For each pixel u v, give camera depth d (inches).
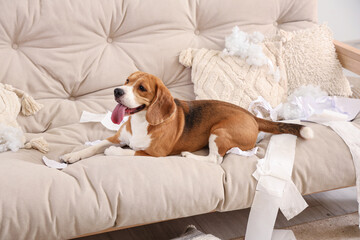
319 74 68.9
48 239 39.8
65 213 39.6
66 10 60.7
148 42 66.9
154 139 50.1
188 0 68.6
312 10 75.3
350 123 56.6
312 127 56.4
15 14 58.5
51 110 61.6
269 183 47.3
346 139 53.1
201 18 70.1
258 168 48.5
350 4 101.0
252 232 47.4
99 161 45.5
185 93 68.5
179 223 59.8
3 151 51.1
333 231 58.2
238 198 47.2
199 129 52.8
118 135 53.5
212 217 61.3
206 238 49.2
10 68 59.5
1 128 52.2
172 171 45.1
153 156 51.5
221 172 47.8
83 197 40.8
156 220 44.4
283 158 50.2
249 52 65.6
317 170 49.8
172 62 68.0
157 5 66.0
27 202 38.5
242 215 62.1
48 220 38.9
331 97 66.6
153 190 43.0
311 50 68.6
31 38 60.6
